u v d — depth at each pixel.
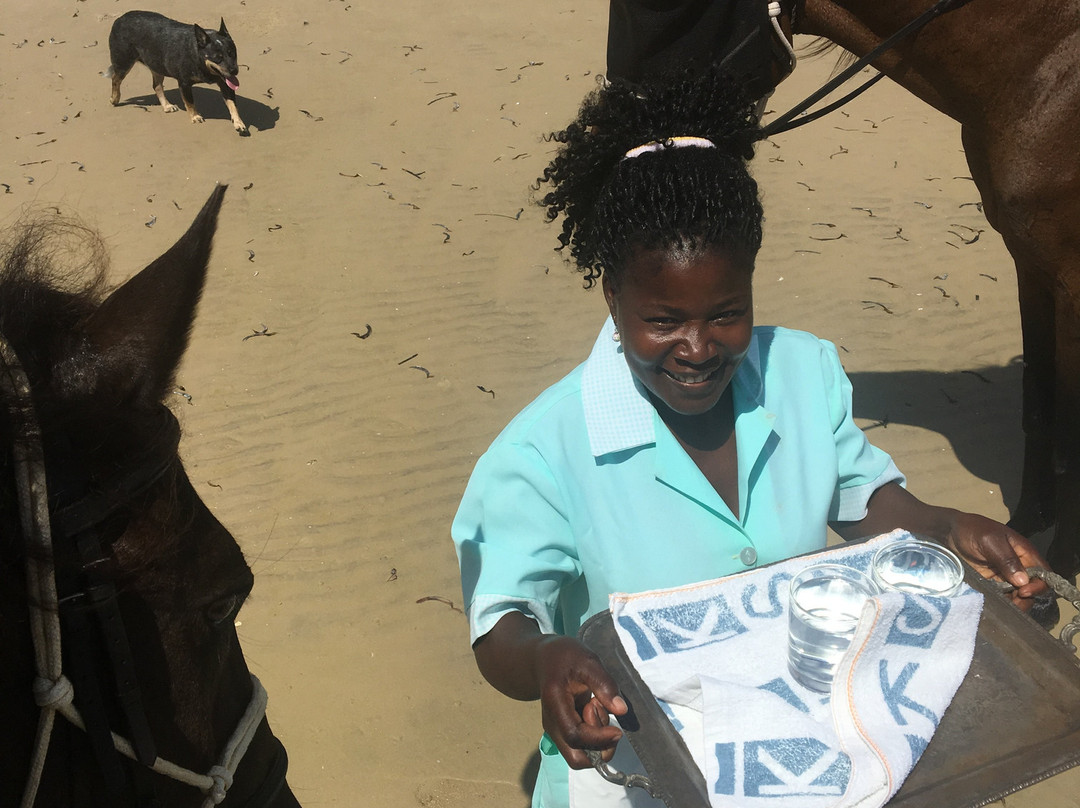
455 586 4.23
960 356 5.59
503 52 10.16
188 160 8.26
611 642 1.53
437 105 9.05
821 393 1.85
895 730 1.27
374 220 7.21
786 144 8.10
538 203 1.89
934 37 3.73
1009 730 1.30
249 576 1.62
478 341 5.87
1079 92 3.50
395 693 3.74
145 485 1.39
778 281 6.30
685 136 1.65
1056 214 3.69
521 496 1.75
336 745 3.54
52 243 1.75
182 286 1.50
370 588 4.22
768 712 1.33
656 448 1.73
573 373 1.84
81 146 8.64
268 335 5.95
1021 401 5.23
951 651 1.36
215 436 5.14
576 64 9.83
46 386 1.34
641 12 3.85
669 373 1.62
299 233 7.07
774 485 1.78
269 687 3.77
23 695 1.33
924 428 5.06
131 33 8.94
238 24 11.06
